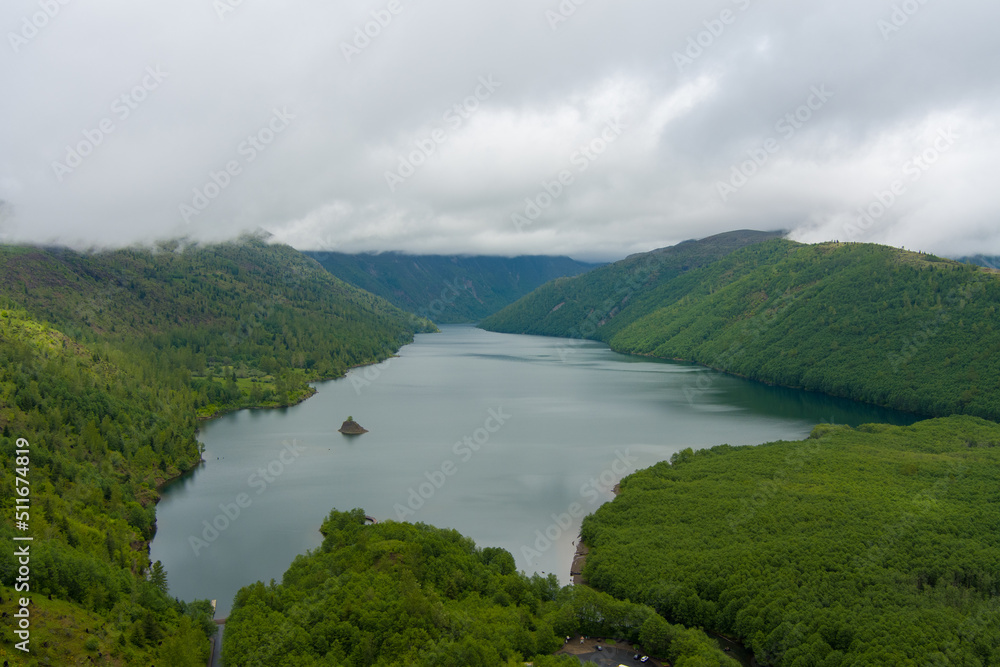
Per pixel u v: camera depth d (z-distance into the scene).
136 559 125.31
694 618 103.12
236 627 93.81
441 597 102.69
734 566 111.81
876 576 106.56
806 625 94.12
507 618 97.44
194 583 121.50
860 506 137.00
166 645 90.75
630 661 93.25
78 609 96.12
